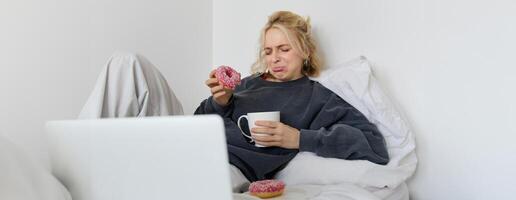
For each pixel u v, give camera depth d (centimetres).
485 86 132
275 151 134
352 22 163
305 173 125
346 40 165
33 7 152
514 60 127
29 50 151
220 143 56
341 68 151
